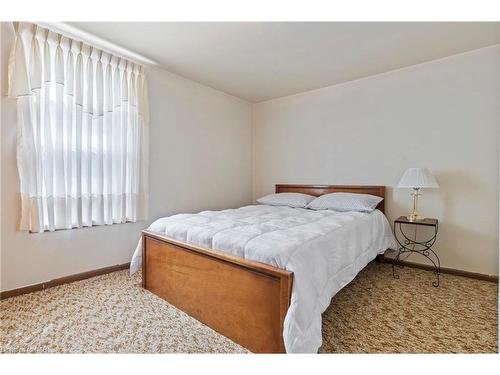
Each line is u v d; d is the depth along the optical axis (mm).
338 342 1559
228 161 4070
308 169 3848
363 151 3330
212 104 3773
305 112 3865
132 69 2795
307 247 1554
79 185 2408
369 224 2518
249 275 1503
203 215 2512
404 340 1583
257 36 2363
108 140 2621
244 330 1521
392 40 2416
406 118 3004
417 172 2600
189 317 1834
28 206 2117
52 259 2309
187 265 1880
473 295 2221
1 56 2004
